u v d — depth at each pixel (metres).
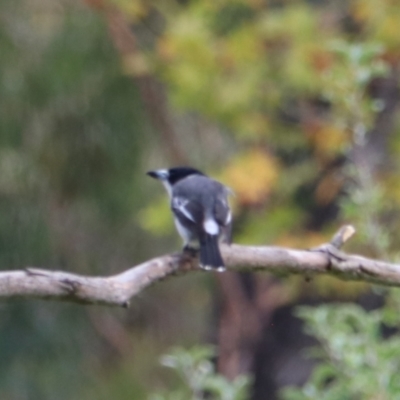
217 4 11.88
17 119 13.16
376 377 6.90
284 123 11.89
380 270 6.70
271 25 11.52
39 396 14.60
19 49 13.05
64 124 13.36
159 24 13.12
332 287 11.42
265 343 14.15
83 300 5.42
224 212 7.78
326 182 12.09
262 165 11.48
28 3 13.22
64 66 12.98
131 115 13.56
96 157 13.57
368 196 7.91
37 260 13.85
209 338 15.23
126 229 14.68
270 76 11.55
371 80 12.25
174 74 11.46
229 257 6.44
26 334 14.40
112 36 12.51
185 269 6.21
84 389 15.24
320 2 13.07
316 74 11.18
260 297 14.17
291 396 7.29
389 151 11.65
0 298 5.15
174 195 8.01
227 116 11.65
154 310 17.41
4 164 13.41
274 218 11.53
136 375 16.59
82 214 14.15
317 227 13.03
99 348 16.53
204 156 14.62
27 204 13.65
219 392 7.67
